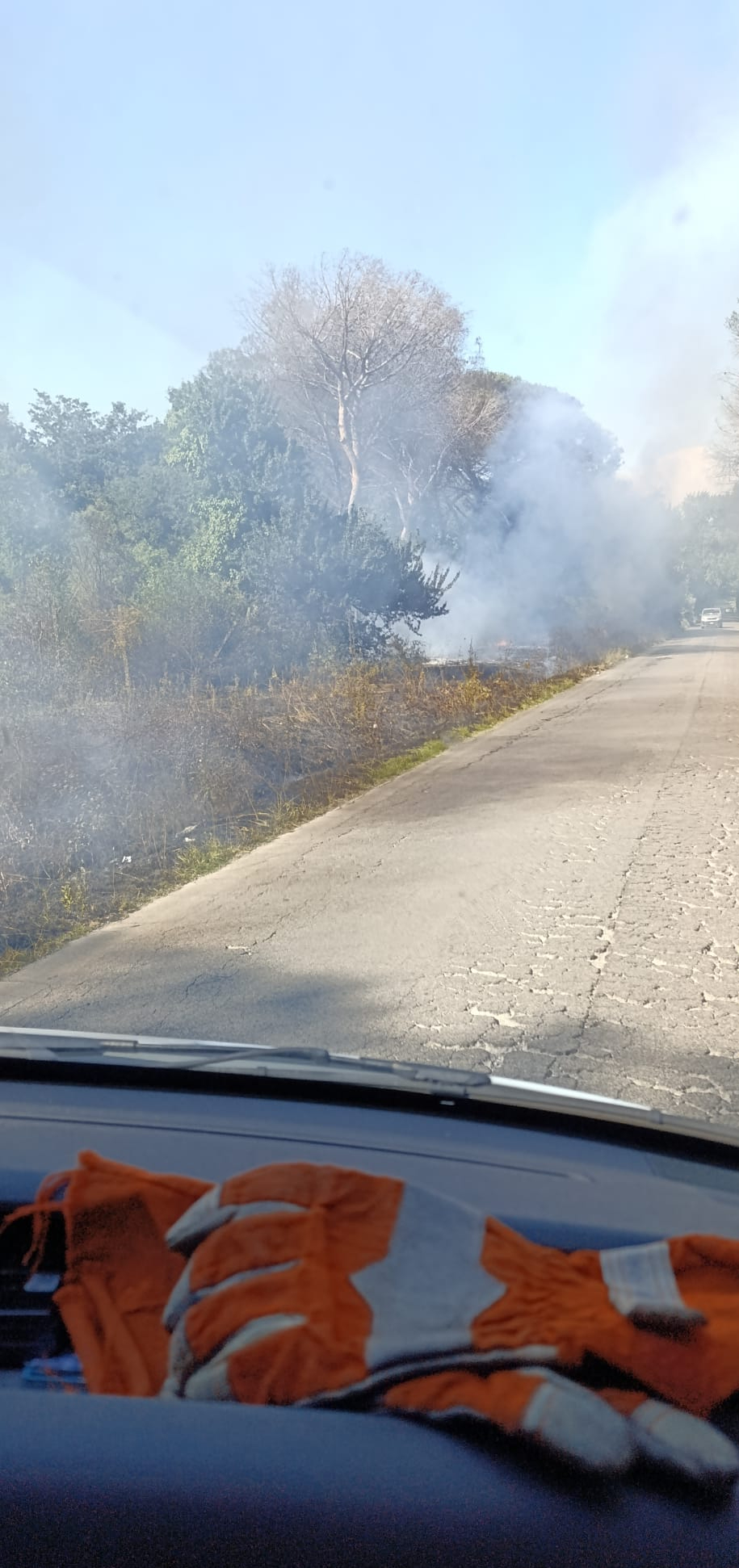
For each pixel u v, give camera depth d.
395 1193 1.40
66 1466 1.11
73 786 8.97
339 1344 1.19
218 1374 1.21
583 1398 1.10
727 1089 4.16
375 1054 4.53
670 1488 1.09
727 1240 1.41
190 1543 1.04
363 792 11.73
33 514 22.67
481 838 8.99
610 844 8.61
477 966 5.77
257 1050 2.40
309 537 20.77
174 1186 1.53
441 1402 1.13
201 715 11.40
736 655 37.31
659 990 5.34
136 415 29.97
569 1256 1.41
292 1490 1.08
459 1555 1.04
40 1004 5.33
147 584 15.79
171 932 6.67
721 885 7.30
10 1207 1.70
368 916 6.82
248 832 9.59
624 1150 2.20
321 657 18.47
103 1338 1.40
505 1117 2.24
